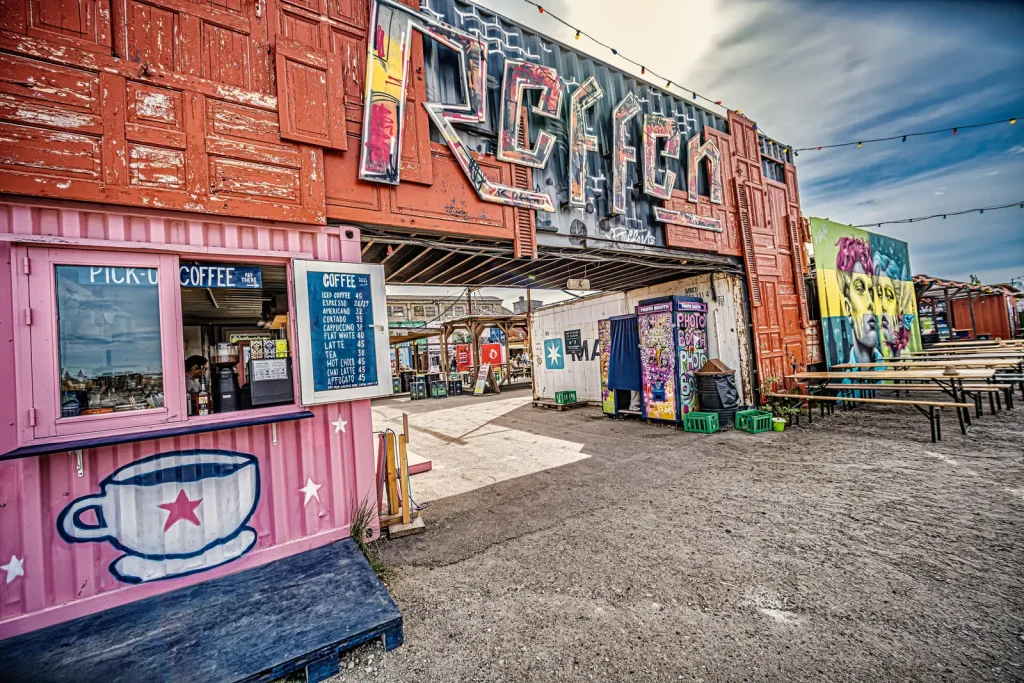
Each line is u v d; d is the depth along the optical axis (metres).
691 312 7.94
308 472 3.33
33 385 2.47
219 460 2.98
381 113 3.82
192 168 3.00
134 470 2.71
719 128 8.04
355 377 3.51
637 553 3.11
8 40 2.54
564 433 7.96
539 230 5.18
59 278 2.61
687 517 3.69
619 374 8.92
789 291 8.99
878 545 2.96
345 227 3.67
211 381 3.35
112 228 2.75
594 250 5.90
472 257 5.87
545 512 4.07
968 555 2.74
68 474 2.53
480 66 4.55
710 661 1.99
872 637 2.07
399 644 2.27
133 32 2.89
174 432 2.72
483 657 2.14
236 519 3.02
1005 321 17.28
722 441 6.36
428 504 4.56
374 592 2.57
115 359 2.75
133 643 2.17
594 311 11.13
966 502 3.56
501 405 13.35
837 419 7.44
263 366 3.29
